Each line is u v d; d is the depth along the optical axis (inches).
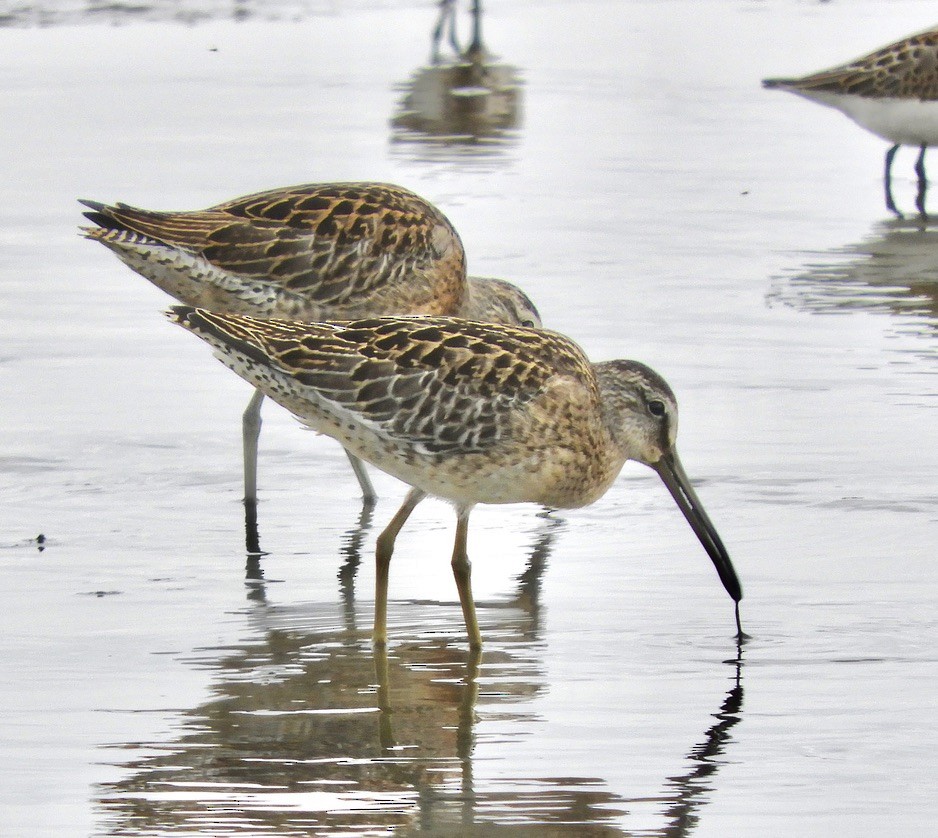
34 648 411.2
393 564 476.7
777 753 358.3
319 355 422.0
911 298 726.5
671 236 823.1
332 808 333.1
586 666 406.0
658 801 336.8
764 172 959.0
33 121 1021.8
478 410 422.0
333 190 552.1
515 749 360.8
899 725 370.9
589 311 704.4
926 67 903.1
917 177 943.0
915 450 555.8
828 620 431.2
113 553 478.3
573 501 444.5
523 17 1416.1
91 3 1375.5
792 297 729.0
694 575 465.1
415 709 380.5
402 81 1159.6
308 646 418.0
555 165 952.9
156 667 402.0
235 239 531.5
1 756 353.1
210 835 321.4
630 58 1254.9
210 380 632.4
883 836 322.0
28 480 532.4
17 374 629.3
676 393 611.2
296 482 543.2
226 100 1090.1
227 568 470.6
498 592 455.5
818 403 600.7
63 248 797.2
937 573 461.1
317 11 1402.6
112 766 349.4
